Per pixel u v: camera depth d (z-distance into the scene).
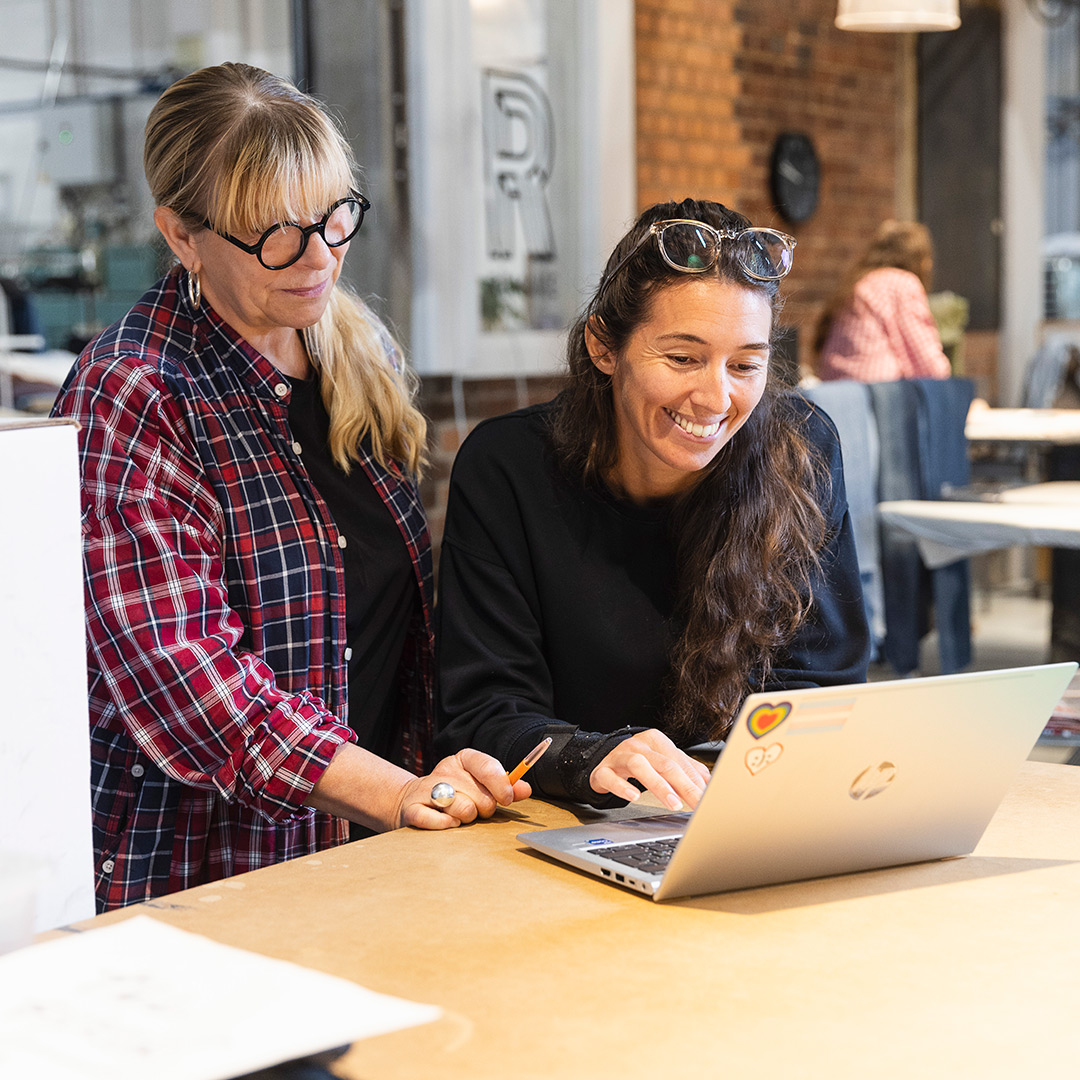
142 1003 0.79
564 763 1.35
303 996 0.80
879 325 5.17
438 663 1.57
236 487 1.50
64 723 1.12
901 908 1.05
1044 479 4.96
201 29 7.50
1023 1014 0.86
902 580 4.29
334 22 4.21
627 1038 0.83
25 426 1.07
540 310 4.85
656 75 5.36
